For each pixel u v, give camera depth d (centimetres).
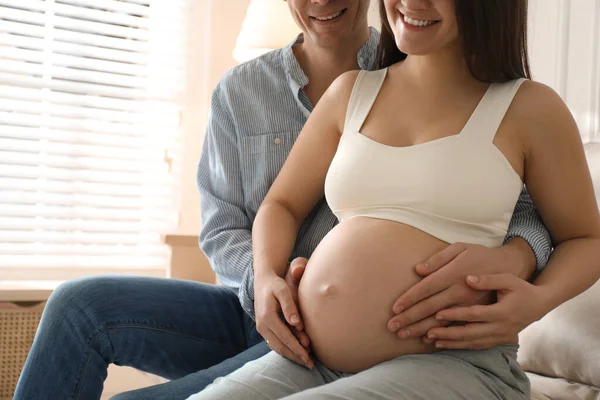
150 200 325
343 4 159
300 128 168
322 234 152
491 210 120
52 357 142
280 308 127
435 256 116
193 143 328
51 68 309
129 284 155
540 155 123
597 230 127
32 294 261
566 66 220
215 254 165
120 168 318
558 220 127
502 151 121
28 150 306
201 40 329
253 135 170
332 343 118
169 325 153
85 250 317
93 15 315
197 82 329
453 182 119
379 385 104
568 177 123
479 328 111
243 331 165
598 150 171
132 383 310
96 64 316
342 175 127
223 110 175
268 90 171
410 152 122
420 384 106
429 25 123
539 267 125
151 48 323
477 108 123
